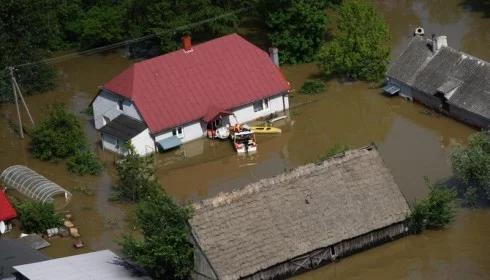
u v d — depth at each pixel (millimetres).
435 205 67688
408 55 94250
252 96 90625
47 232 73812
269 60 93375
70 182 83500
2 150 92000
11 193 80875
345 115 91688
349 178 66812
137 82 88188
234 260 62219
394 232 67500
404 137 86000
